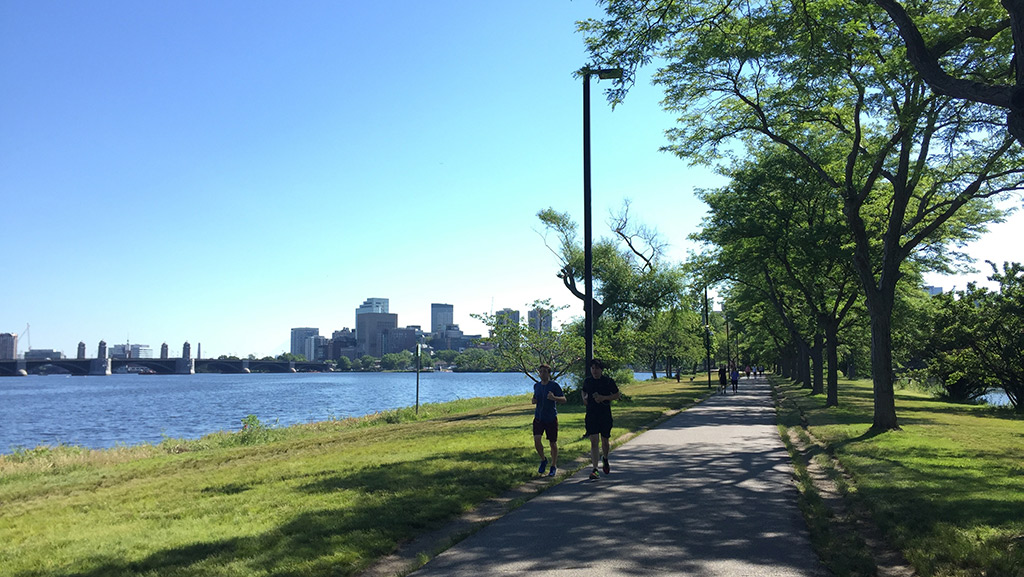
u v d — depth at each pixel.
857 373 81.94
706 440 15.63
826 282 30.06
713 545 6.41
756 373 86.25
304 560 6.03
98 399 88.06
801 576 5.44
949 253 27.67
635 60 11.61
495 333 29.12
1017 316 30.42
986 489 8.76
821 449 13.87
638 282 42.78
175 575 5.72
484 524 7.43
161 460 18.45
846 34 14.05
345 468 12.12
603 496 8.95
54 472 17.47
